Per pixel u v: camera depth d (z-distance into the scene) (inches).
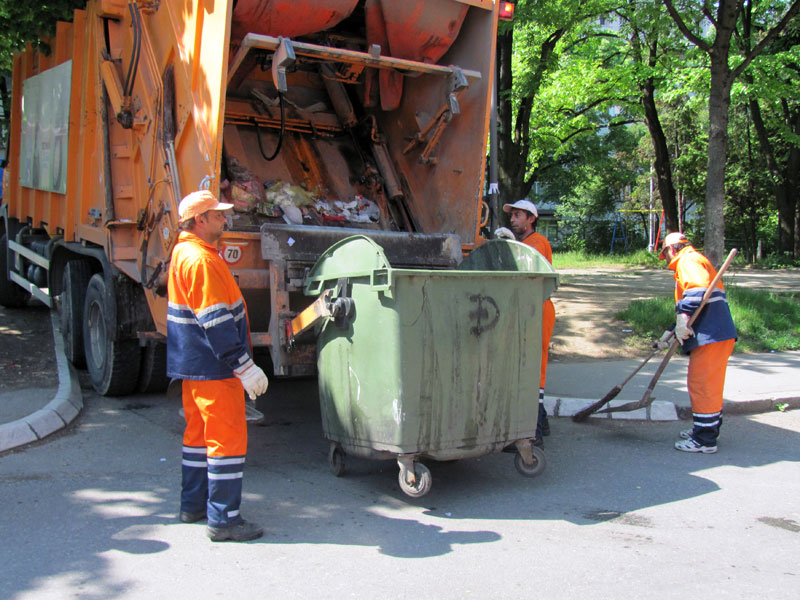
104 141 235.0
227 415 136.8
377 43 224.5
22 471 173.8
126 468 178.9
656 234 1435.8
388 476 180.7
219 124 175.2
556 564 129.7
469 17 221.8
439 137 233.3
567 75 709.9
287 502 160.7
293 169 234.2
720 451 208.4
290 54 186.2
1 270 383.9
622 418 242.2
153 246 210.7
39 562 126.8
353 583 120.7
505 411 166.1
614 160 1339.8
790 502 164.9
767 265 881.5
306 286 176.2
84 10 255.9
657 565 129.9
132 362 240.5
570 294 495.5
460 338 158.1
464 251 219.9
